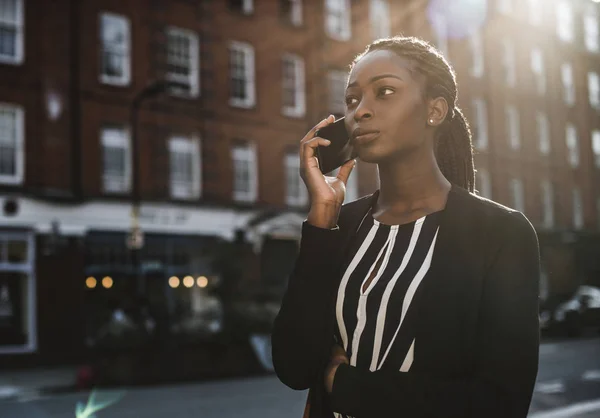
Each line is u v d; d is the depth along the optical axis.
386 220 1.22
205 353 15.72
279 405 10.12
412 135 1.16
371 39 26.39
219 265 21.25
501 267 1.07
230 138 22.61
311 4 25.02
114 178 20.00
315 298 1.15
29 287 18.23
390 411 1.04
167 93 21.22
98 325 19.09
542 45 35.16
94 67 19.84
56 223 18.41
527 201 33.12
